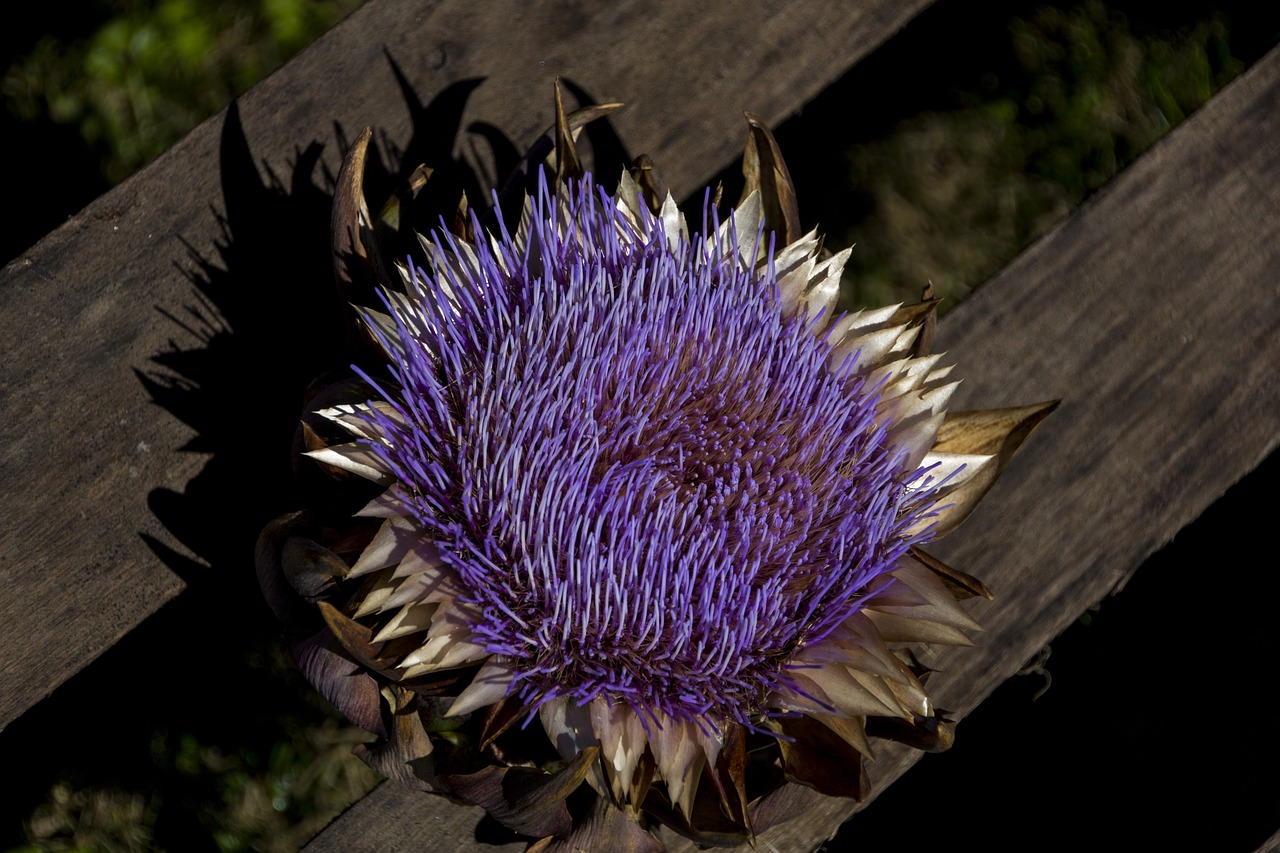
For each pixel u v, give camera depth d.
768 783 0.59
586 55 0.64
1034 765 0.70
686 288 0.59
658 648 0.58
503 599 0.57
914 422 0.59
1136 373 0.65
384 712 0.58
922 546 0.64
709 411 0.59
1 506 0.62
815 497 0.58
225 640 0.69
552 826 0.58
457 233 0.60
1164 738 0.70
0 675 0.62
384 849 0.62
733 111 0.65
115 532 0.62
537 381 0.58
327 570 0.57
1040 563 0.64
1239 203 0.65
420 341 0.58
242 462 0.63
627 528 0.58
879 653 0.58
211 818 0.68
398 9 0.64
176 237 0.63
